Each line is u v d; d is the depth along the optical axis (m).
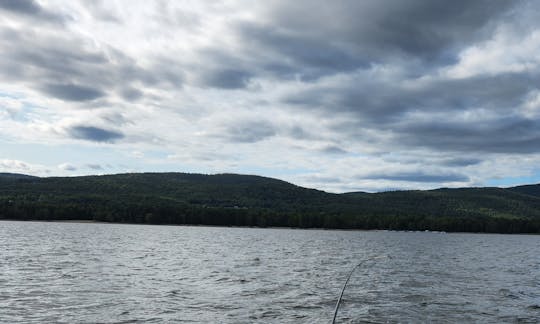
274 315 26.48
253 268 50.59
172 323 24.14
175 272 44.75
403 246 110.25
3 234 103.25
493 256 82.12
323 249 90.19
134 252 67.94
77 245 77.88
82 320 24.23
